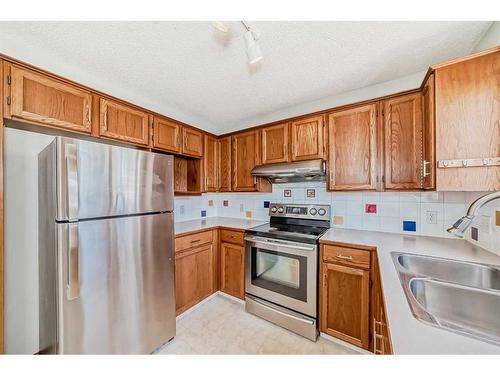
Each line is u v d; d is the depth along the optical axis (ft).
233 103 7.20
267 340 5.65
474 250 4.41
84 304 3.89
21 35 4.03
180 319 6.54
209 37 4.08
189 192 8.07
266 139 7.80
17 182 4.74
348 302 5.24
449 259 3.87
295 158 7.04
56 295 3.70
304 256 5.81
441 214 5.57
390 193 6.28
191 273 6.88
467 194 5.15
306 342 5.57
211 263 7.64
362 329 5.03
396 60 4.85
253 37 3.67
